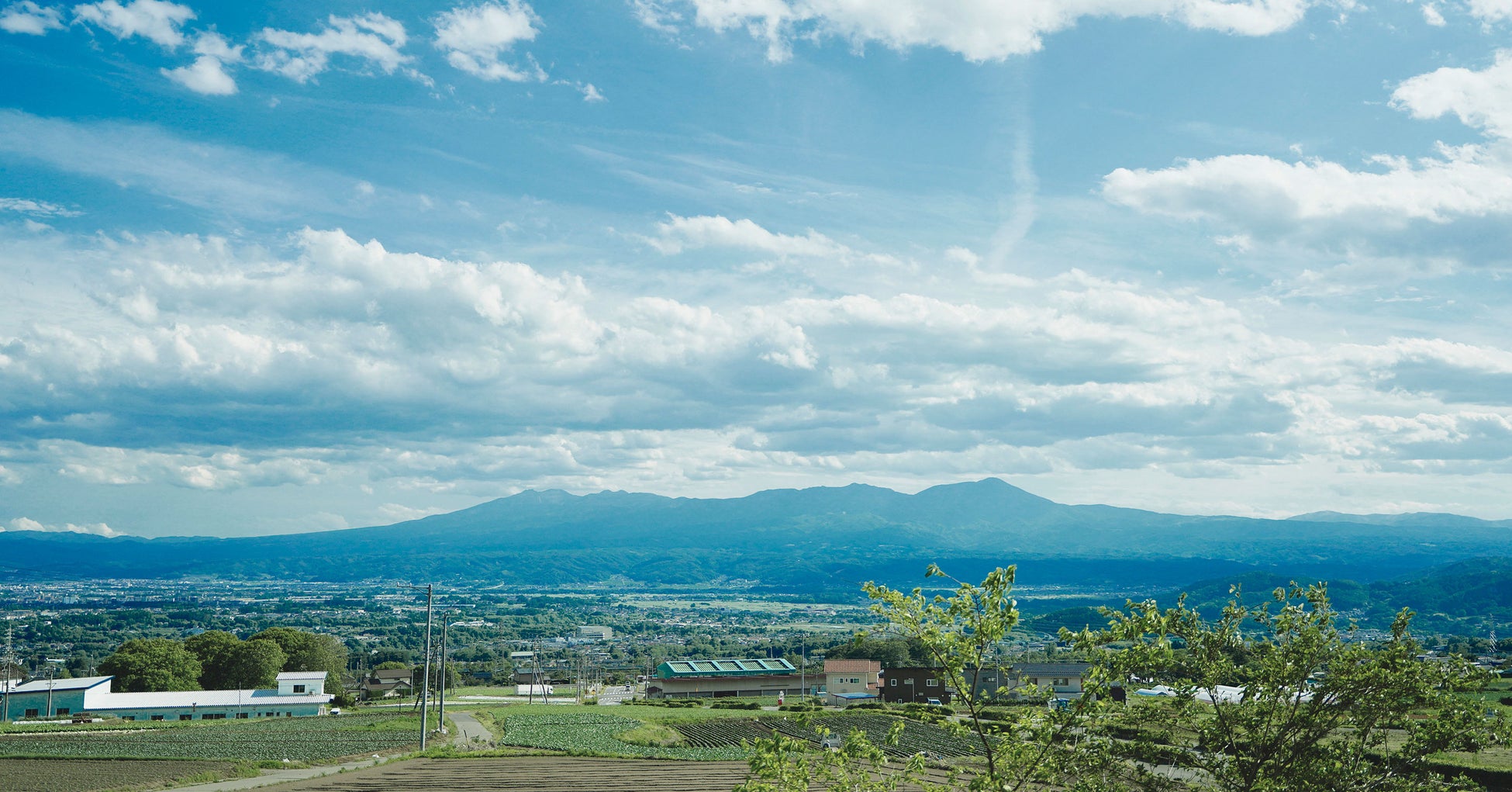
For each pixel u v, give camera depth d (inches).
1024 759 537.0
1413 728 515.2
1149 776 541.6
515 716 3919.8
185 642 5132.9
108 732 3346.5
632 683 7130.9
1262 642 537.0
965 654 524.7
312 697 4488.2
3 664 6998.0
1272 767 513.0
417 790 1834.4
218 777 2064.5
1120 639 547.2
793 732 3144.7
